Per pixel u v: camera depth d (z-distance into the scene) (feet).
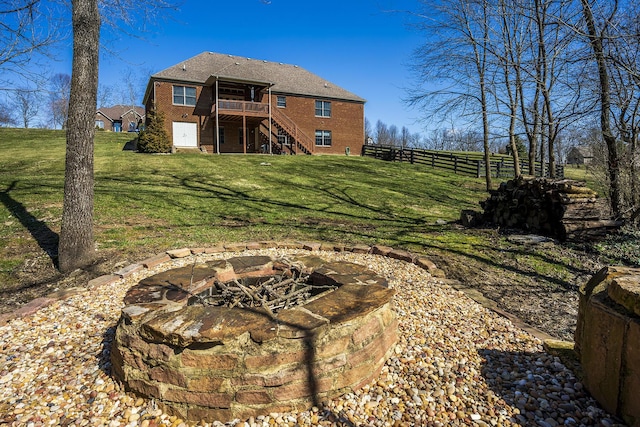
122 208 26.03
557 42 25.75
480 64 40.34
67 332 11.19
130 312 8.10
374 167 61.46
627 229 19.83
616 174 20.92
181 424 7.25
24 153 51.96
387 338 9.21
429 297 13.66
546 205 21.18
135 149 65.98
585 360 8.07
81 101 16.34
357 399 7.92
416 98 44.91
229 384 7.25
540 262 17.46
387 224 26.48
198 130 75.36
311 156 71.61
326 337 7.75
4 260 16.79
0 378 8.77
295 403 7.47
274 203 31.60
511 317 12.10
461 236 22.44
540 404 7.73
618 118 20.70
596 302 7.70
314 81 93.30
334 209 30.96
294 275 11.69
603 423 7.06
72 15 16.28
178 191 32.76
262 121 81.20
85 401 7.89
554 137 27.55
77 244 16.48
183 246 19.70
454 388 8.27
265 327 7.47
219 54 86.69
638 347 6.55
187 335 7.10
